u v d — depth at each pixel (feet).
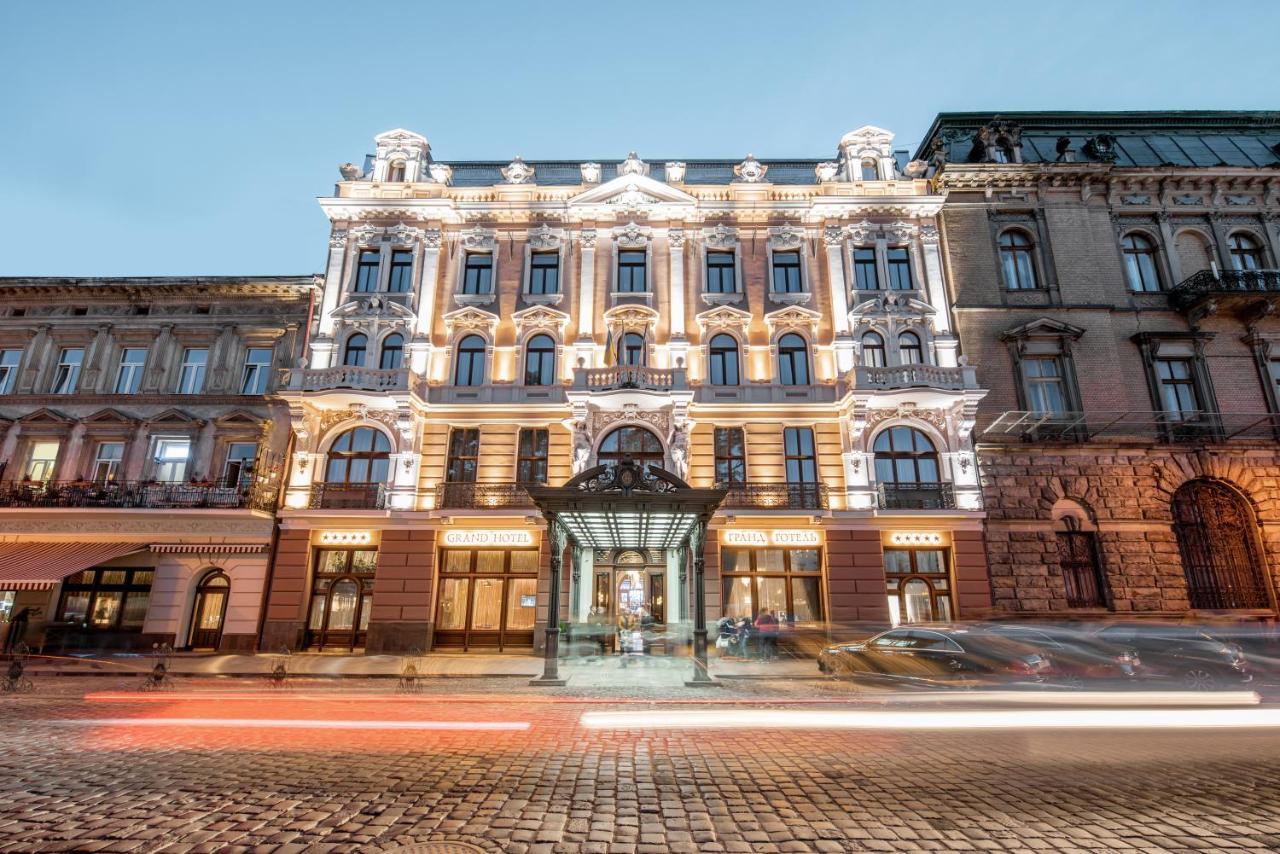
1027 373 73.61
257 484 69.82
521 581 69.41
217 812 16.75
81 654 63.98
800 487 69.62
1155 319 75.10
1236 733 28.02
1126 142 86.12
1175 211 78.54
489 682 49.29
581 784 19.62
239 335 78.02
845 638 64.23
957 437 70.13
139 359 77.97
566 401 73.51
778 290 79.15
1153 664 39.70
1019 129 83.10
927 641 41.68
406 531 68.85
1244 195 78.95
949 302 76.95
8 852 13.85
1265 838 15.10
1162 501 68.85
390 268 79.25
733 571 68.85
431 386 74.69
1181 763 22.22
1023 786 19.42
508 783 19.71
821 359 75.20
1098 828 15.79
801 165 89.25
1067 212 78.64
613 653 69.10
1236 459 69.72
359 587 69.36
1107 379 72.43
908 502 69.05
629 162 82.33
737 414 72.54
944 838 15.16
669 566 72.69
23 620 68.44
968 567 66.95
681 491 51.11
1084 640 40.68
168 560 69.41
